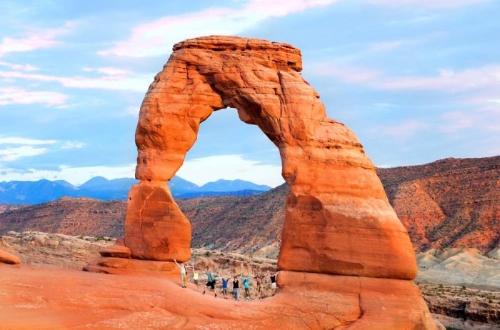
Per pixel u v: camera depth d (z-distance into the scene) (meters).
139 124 38.66
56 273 33.22
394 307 32.47
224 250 176.62
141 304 29.98
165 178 38.47
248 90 36.81
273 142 36.78
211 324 29.67
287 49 37.75
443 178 193.38
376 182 35.00
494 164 190.88
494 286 119.31
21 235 65.44
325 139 35.28
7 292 28.78
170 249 38.06
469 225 164.88
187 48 38.59
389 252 33.38
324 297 32.88
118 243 39.66
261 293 49.56
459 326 73.56
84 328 26.84
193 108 38.34
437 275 133.38
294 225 34.44
